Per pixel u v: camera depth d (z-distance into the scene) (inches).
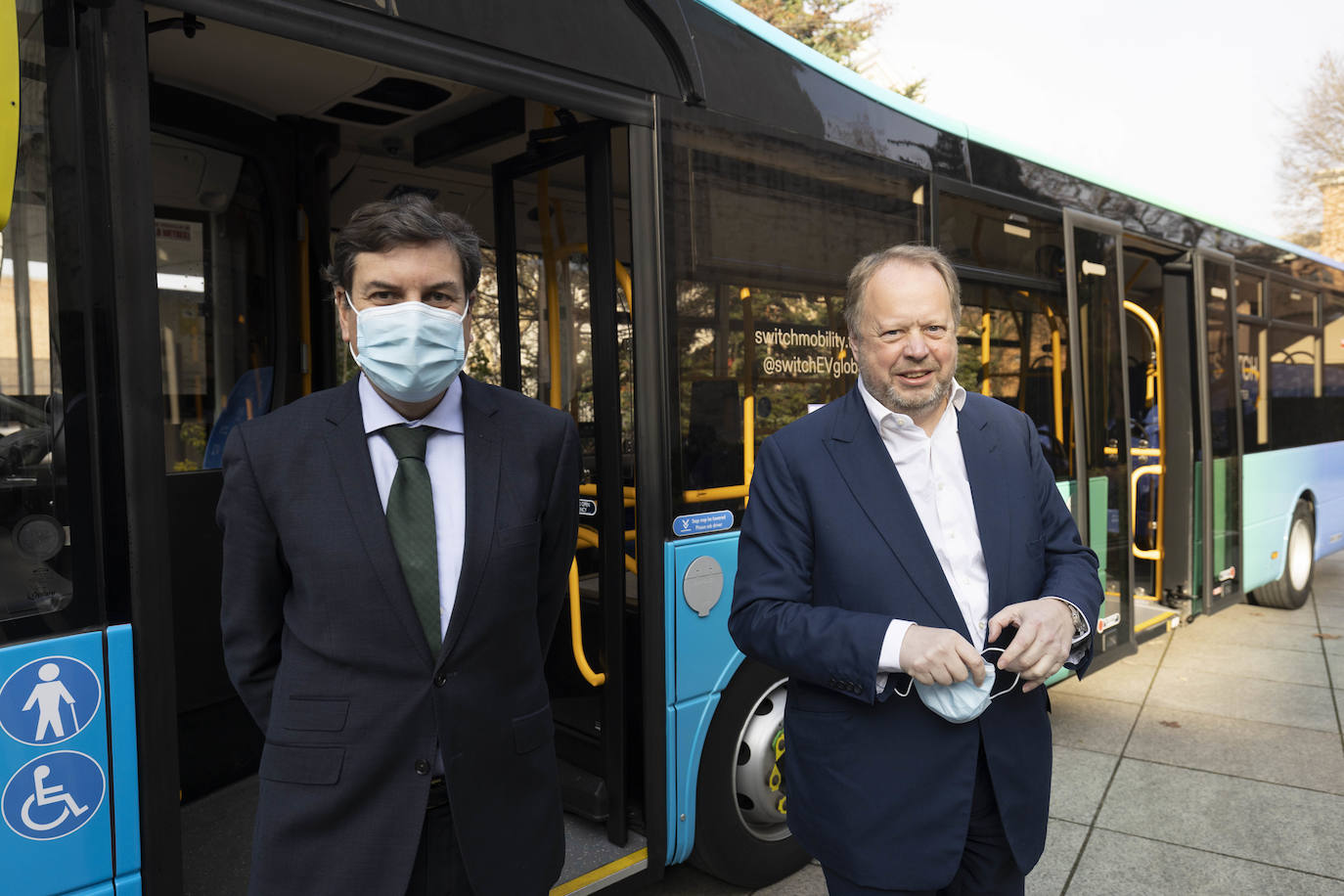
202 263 124.5
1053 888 128.0
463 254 66.0
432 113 129.8
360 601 61.8
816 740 71.6
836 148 133.3
